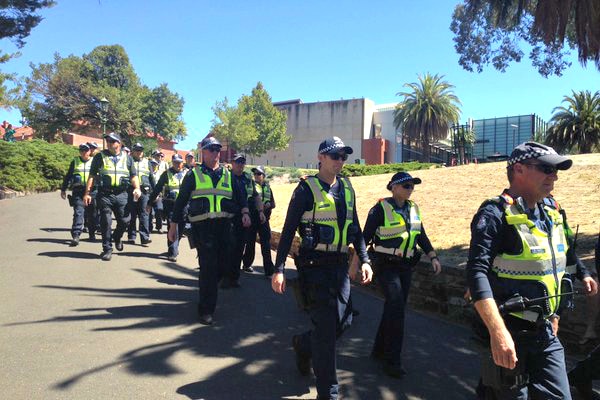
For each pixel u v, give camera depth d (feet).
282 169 126.93
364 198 49.24
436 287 19.86
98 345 14.28
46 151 74.13
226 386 12.14
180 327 16.25
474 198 38.88
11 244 28.71
